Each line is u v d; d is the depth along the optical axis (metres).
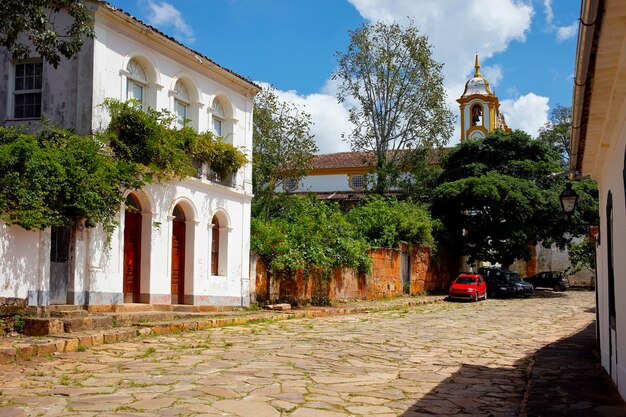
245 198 22.47
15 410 7.37
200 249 19.97
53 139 15.08
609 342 9.77
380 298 30.92
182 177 18.31
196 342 13.73
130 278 17.67
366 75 38.62
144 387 8.84
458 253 40.72
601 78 6.84
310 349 13.27
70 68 16.19
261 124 33.62
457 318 22.70
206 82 20.58
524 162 39.12
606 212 10.02
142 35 17.72
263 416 7.40
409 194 40.81
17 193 13.27
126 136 16.72
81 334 12.95
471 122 51.72
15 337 12.56
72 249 15.23
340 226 28.67
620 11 5.25
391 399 8.57
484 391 9.31
